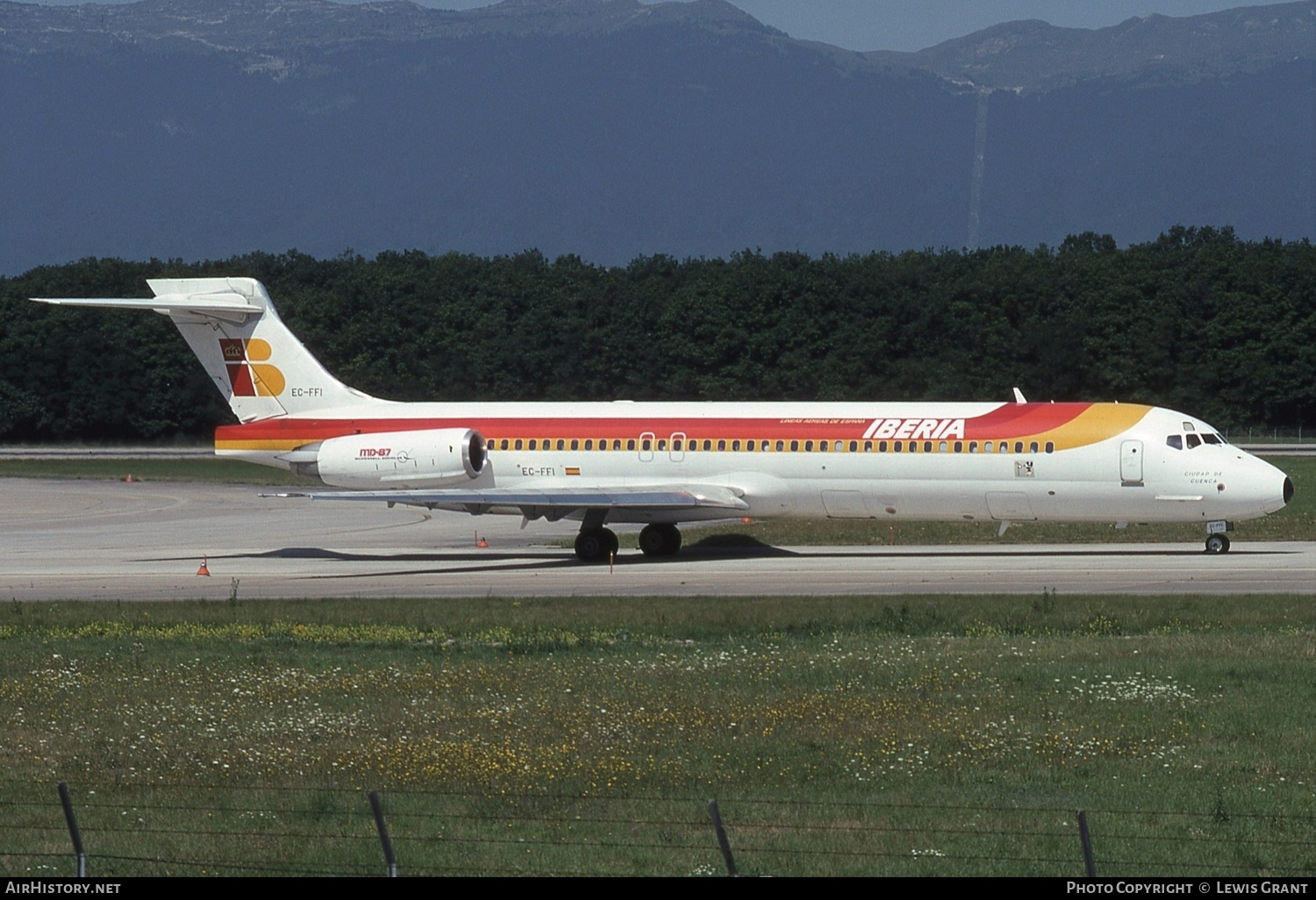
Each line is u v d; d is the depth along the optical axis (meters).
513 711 84.75
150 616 124.06
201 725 83.56
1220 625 111.94
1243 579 138.88
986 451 159.38
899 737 78.12
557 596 134.25
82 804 67.25
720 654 101.38
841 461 163.25
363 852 58.66
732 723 81.50
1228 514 154.50
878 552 173.38
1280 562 152.00
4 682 95.69
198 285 182.62
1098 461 156.38
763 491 166.38
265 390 183.12
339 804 66.62
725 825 62.12
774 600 127.88
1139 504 156.88
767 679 93.00
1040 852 58.19
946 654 100.31
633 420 171.88
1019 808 64.62
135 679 96.50
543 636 111.00
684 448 168.62
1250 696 86.06
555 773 71.81
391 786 69.94
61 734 81.81
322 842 60.25
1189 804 65.31
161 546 193.50
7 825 63.53
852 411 166.50
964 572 149.00
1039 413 160.50
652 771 72.00
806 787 69.38
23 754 77.44
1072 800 66.12
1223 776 70.25
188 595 141.12
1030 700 86.12
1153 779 69.94
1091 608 119.75
